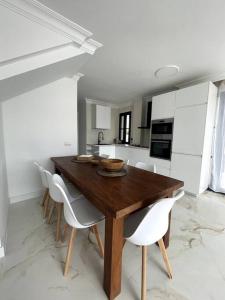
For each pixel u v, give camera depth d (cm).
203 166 288
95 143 555
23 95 247
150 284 121
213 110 293
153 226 100
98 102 533
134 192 112
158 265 139
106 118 527
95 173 161
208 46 196
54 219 204
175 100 317
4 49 140
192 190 295
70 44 180
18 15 141
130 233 115
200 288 119
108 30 170
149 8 139
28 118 255
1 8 134
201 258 147
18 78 166
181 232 185
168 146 338
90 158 229
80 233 179
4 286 116
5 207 198
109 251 104
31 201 258
